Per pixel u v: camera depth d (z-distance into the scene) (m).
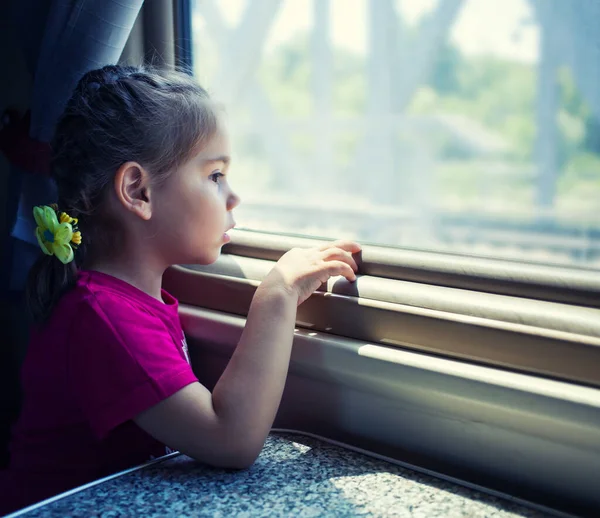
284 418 0.84
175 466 0.66
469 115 10.32
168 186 0.75
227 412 0.66
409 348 0.70
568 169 8.20
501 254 0.74
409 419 0.71
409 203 8.36
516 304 0.65
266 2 5.92
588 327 0.59
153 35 1.02
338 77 10.79
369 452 0.69
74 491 0.60
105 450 0.76
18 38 1.16
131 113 0.74
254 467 0.66
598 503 0.58
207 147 0.76
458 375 0.64
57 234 0.72
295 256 0.78
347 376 0.74
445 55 10.27
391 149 8.25
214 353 0.91
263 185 9.16
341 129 8.53
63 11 0.96
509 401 0.61
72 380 0.72
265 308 0.72
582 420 0.57
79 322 0.72
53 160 0.80
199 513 0.55
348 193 8.65
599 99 4.38
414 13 8.07
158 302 0.79
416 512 0.56
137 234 0.77
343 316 0.76
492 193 9.55
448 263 0.73
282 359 0.70
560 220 6.39
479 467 0.65
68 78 0.96
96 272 0.77
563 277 0.64
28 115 1.08
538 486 0.61
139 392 0.67
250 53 5.98
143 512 0.55
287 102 12.02
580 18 4.11
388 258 0.78
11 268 1.14
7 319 1.28
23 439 0.80
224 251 0.96
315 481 0.62
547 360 0.61
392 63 7.74
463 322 0.66
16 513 0.55
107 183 0.75
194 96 0.77
